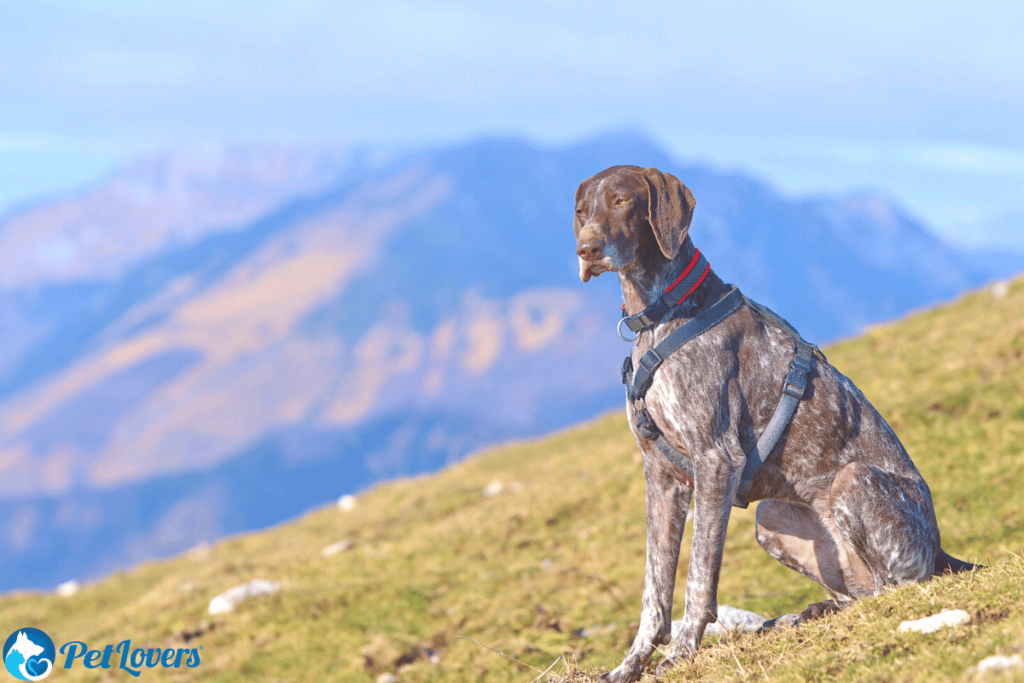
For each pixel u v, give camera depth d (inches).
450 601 468.4
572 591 437.7
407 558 564.1
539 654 373.1
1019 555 215.9
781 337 225.8
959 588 193.5
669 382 216.1
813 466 221.3
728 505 212.4
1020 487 418.9
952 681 148.8
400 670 394.9
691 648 210.5
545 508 591.2
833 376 225.3
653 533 225.1
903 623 180.5
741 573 407.2
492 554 538.3
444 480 888.3
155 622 507.5
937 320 856.3
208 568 653.9
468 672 374.3
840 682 167.8
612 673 217.9
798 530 233.9
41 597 818.2
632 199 217.3
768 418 220.8
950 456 474.6
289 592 507.5
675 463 221.3
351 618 463.8
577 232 227.8
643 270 223.1
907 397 581.3
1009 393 525.3
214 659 435.5
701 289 223.0
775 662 190.1
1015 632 158.4
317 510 992.9
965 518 405.1
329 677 398.0
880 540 211.6
